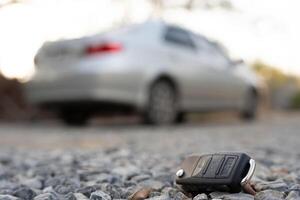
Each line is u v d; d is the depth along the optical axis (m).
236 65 8.12
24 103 9.27
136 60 6.10
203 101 7.28
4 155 3.53
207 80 7.31
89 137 5.03
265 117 9.94
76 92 5.94
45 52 6.29
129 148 3.86
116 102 5.95
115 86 5.88
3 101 9.30
